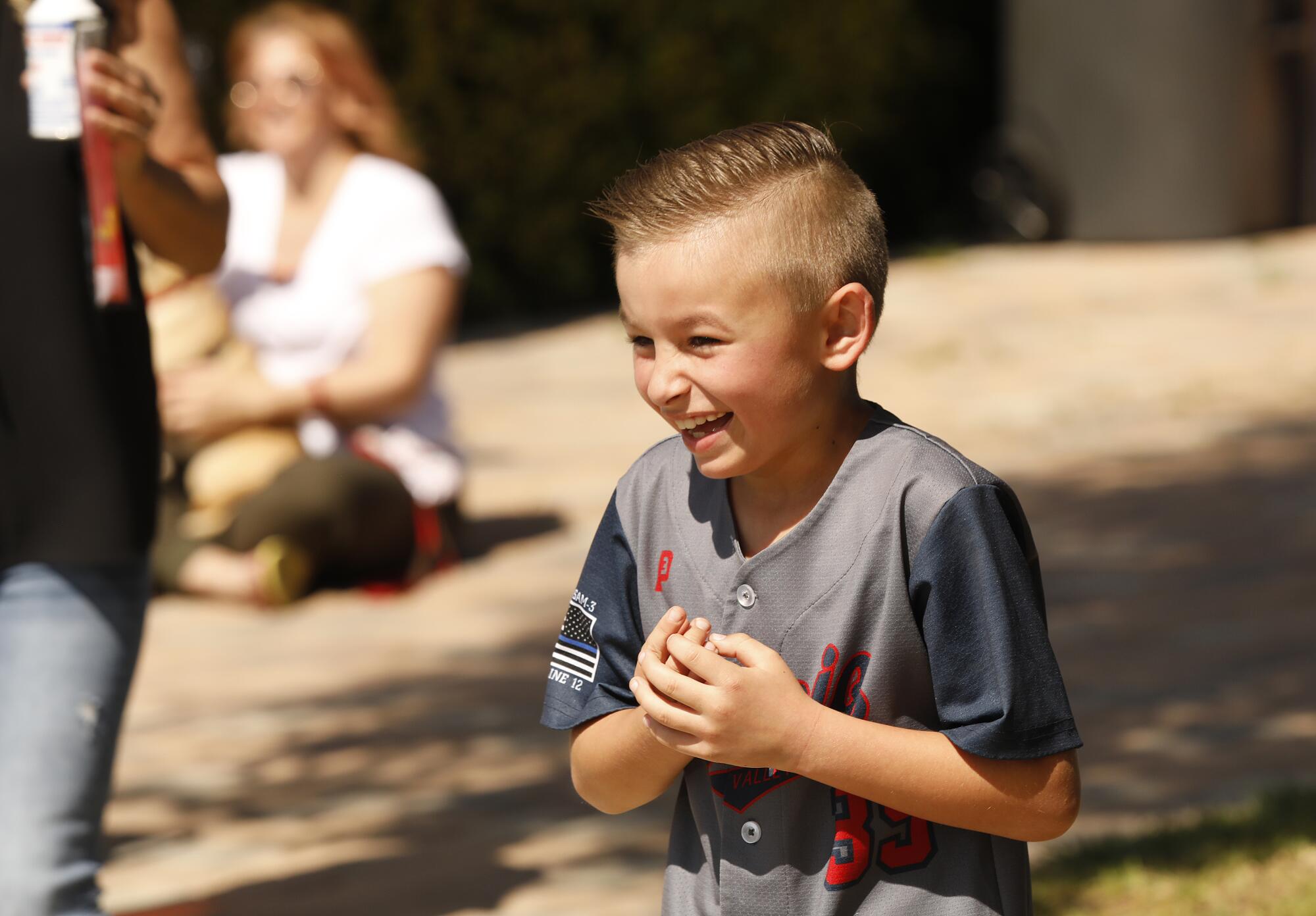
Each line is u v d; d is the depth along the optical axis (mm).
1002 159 37969
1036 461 21547
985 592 4941
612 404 27953
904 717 5148
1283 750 11484
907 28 40031
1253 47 35875
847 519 5121
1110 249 36719
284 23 17750
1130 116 36188
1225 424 22734
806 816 5246
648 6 36688
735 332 4945
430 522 18484
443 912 9992
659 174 5074
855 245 5109
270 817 11977
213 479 17828
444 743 13383
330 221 17609
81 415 7172
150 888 10695
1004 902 5211
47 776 6961
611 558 5617
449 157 35375
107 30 7641
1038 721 4906
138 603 7441
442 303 17812
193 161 8320
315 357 17766
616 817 11609
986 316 31359
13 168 7109
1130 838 9680
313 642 16531
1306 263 33969
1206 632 14430
